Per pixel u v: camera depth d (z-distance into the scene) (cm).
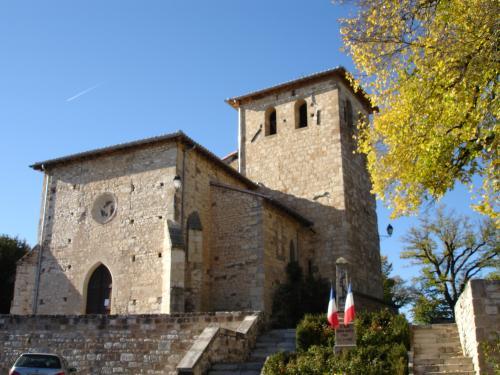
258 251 2834
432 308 4625
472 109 1452
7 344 2131
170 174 2703
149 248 2623
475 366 1506
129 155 2855
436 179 1602
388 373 1530
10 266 3872
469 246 4319
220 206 2992
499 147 1416
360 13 1670
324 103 3872
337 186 3644
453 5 1450
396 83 1667
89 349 2036
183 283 2439
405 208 1711
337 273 1981
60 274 2809
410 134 1590
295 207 3750
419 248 4450
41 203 3011
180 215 2664
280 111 4044
